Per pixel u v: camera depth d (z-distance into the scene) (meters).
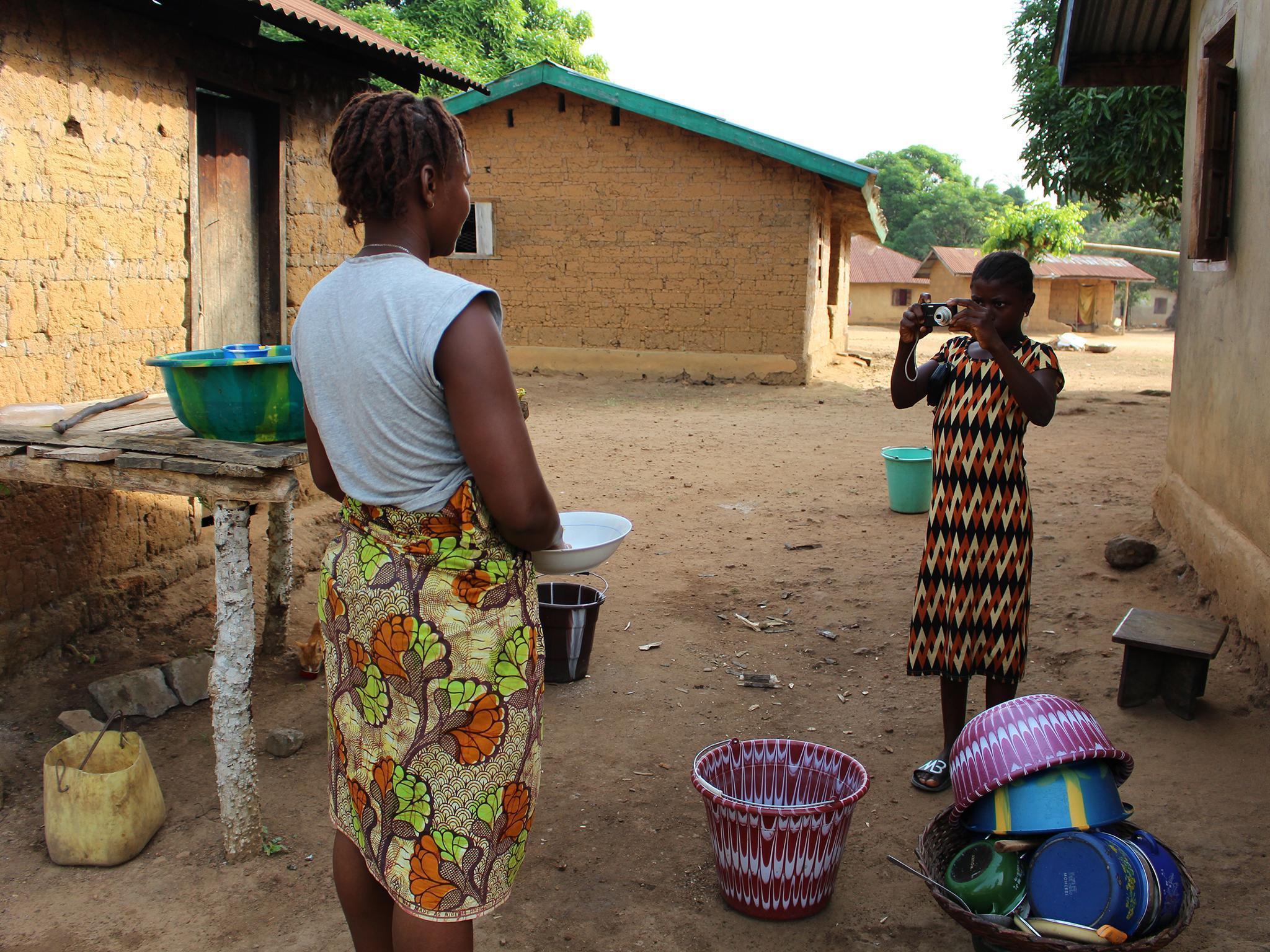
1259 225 4.32
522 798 1.97
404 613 1.87
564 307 15.59
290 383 2.91
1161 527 5.88
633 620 5.21
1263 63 4.36
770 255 14.70
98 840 3.05
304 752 3.81
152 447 2.97
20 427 3.21
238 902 2.91
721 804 2.77
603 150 15.05
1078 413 11.93
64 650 4.30
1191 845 3.06
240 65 5.65
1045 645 4.67
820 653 4.77
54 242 4.36
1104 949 2.19
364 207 1.94
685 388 14.68
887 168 63.31
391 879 1.93
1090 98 11.69
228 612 3.00
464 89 6.93
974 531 3.27
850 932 2.79
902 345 3.38
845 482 8.31
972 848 2.55
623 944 2.74
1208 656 3.75
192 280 5.34
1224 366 4.82
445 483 1.85
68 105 4.41
